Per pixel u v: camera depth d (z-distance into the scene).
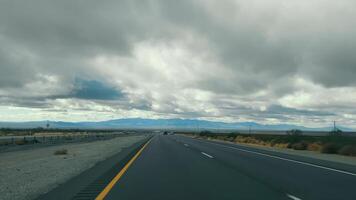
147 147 42.47
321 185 13.64
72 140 73.69
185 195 11.52
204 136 113.75
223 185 13.55
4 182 15.34
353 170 18.61
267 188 12.91
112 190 12.47
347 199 10.95
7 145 52.38
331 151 35.47
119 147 47.50
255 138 73.44
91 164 23.62
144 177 15.84
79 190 12.55
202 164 21.66
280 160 24.50
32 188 13.69
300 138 56.38
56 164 23.61
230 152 32.94
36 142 61.34
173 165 21.11
